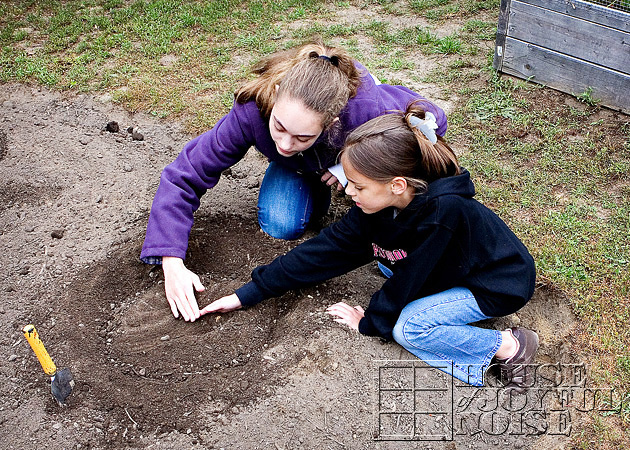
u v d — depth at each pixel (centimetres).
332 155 321
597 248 358
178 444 262
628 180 411
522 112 478
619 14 445
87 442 263
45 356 264
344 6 641
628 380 292
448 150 262
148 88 505
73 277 339
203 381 285
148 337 306
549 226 374
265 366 290
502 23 506
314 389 280
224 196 401
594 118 471
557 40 483
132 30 591
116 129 461
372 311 292
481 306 278
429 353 291
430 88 508
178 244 311
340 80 277
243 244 363
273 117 275
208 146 318
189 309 307
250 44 570
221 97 495
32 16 618
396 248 281
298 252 302
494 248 270
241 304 310
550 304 333
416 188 259
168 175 320
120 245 360
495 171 418
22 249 358
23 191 400
